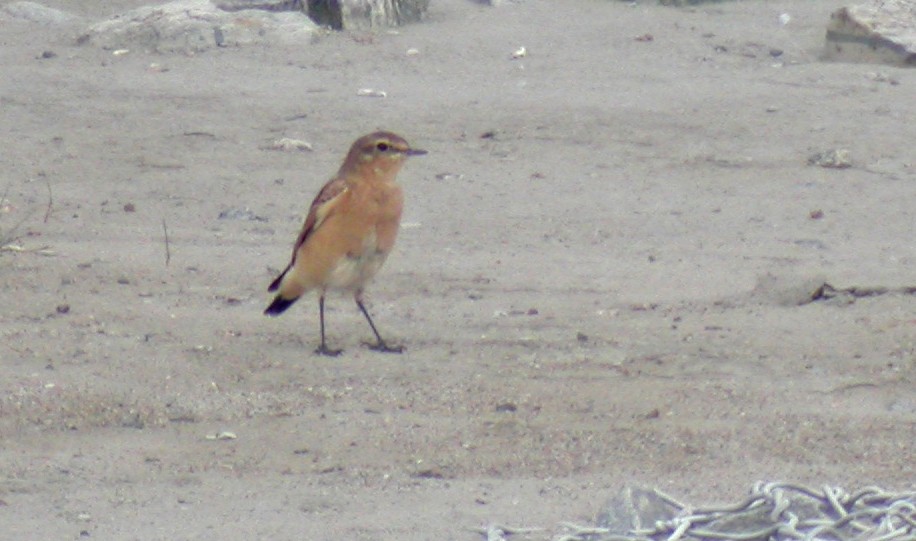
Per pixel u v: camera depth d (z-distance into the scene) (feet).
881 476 30.96
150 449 32.58
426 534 27.84
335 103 66.80
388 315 42.27
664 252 48.37
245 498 29.81
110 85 69.36
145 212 52.42
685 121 64.23
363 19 80.84
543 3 86.79
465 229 50.96
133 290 43.70
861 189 55.52
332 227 37.93
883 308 42.29
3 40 78.48
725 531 26.58
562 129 63.21
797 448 32.71
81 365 37.19
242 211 52.49
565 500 29.71
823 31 80.23
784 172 57.62
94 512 28.86
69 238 49.01
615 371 37.63
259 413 34.76
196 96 67.67
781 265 46.75
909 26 75.31
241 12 78.95
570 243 49.44
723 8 85.56
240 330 40.60
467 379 37.06
